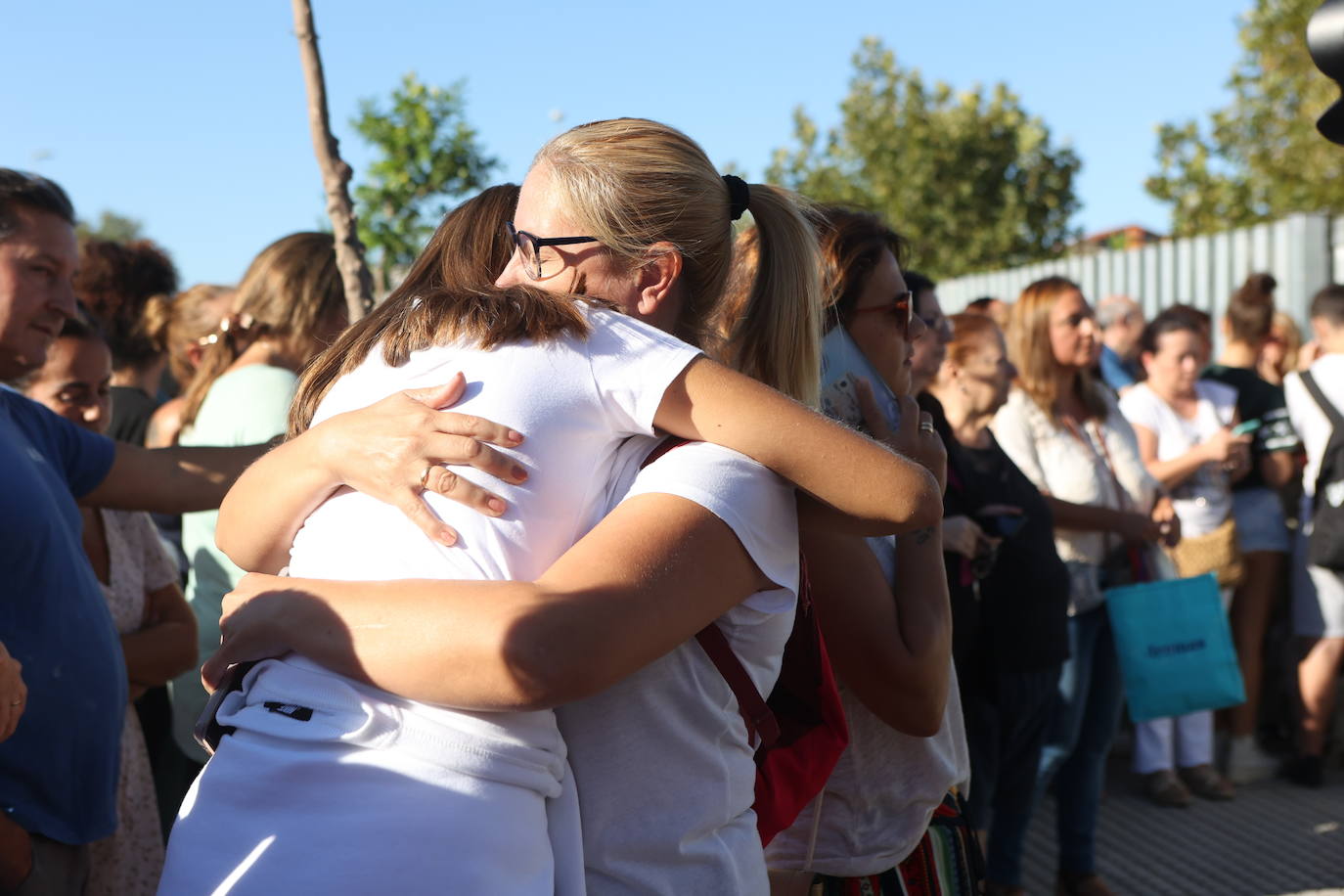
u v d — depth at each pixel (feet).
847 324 6.91
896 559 5.98
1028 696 10.43
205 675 4.42
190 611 8.79
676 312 4.81
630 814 4.25
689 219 4.70
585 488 4.25
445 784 3.89
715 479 4.17
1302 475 17.53
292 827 3.89
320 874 3.78
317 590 4.14
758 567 4.27
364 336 4.75
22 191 6.95
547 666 3.77
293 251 9.76
